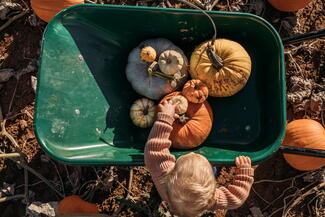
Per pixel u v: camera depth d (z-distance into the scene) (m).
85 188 1.88
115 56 1.63
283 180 1.91
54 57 1.43
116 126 1.59
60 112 1.43
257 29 1.54
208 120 1.53
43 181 1.89
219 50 1.51
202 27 1.56
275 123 1.52
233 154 1.50
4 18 1.92
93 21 1.49
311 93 1.93
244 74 1.51
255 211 1.89
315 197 1.92
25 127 1.89
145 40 1.62
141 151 1.55
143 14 1.47
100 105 1.55
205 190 1.20
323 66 1.95
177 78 1.54
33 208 1.84
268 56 1.61
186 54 1.68
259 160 1.44
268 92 1.62
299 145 1.71
